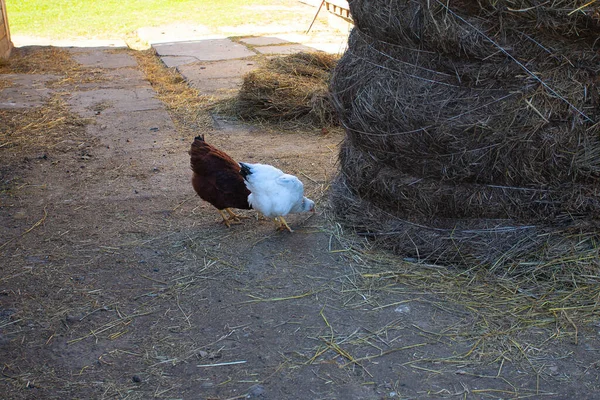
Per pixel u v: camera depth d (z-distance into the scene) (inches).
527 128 105.8
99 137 176.9
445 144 109.5
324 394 92.9
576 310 106.3
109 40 309.0
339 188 133.6
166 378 95.7
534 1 99.3
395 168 119.7
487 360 98.0
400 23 109.1
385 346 100.7
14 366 97.7
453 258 116.6
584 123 106.0
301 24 339.9
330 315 106.8
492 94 106.7
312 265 118.8
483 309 107.3
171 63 253.0
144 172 155.7
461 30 103.9
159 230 130.6
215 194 126.7
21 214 136.4
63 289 113.3
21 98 208.2
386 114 113.4
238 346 100.9
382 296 110.7
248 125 187.6
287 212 124.8
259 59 256.7
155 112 196.4
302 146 172.2
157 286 114.0
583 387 93.4
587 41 102.2
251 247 124.3
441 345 100.7
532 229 114.3
